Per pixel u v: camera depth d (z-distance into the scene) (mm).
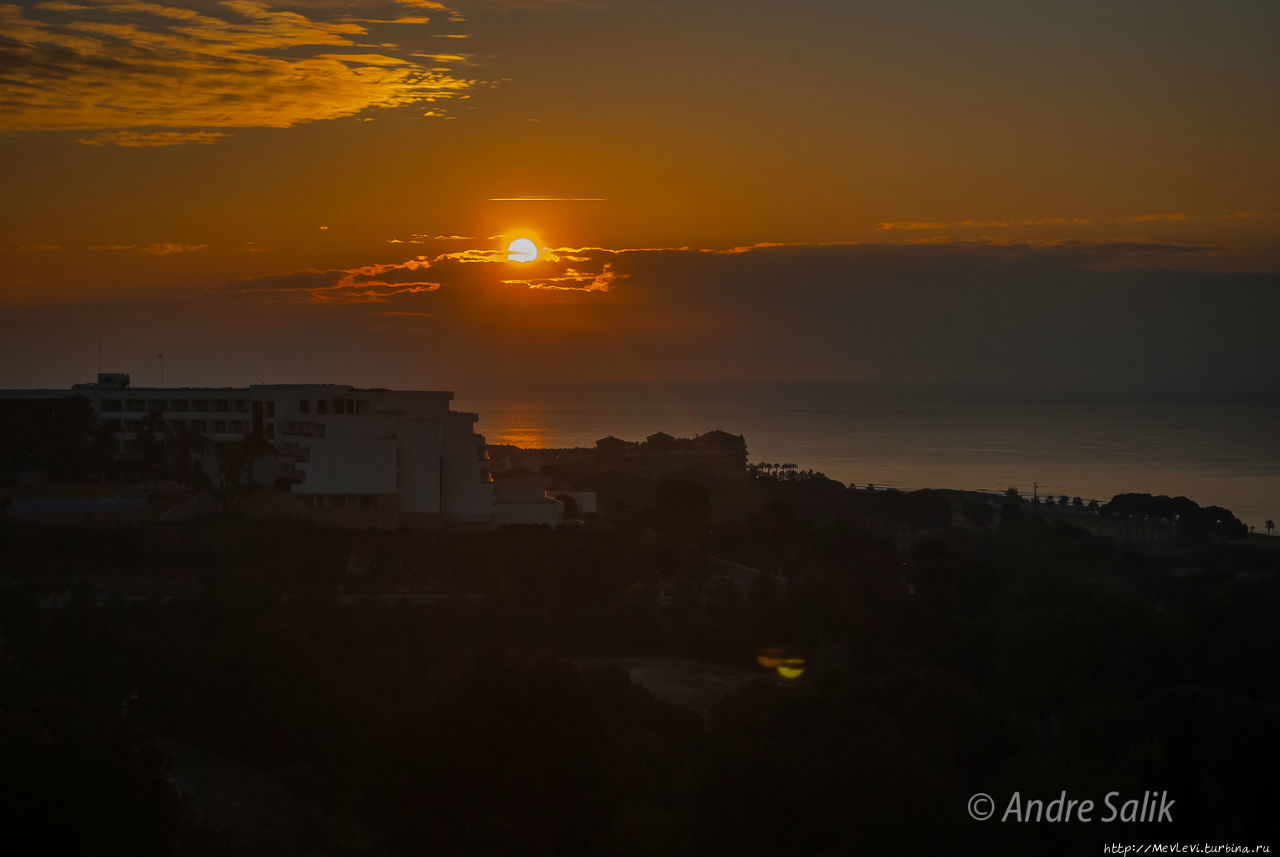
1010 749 76000
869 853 58719
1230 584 130250
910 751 65812
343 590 114750
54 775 50250
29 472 148875
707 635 112812
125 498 135500
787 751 64625
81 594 101688
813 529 163750
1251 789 70250
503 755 66188
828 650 104438
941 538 188875
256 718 80812
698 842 59531
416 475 137500
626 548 127250
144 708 83438
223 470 139375
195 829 55344
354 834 67812
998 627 110062
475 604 112375
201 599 98500
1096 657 99125
